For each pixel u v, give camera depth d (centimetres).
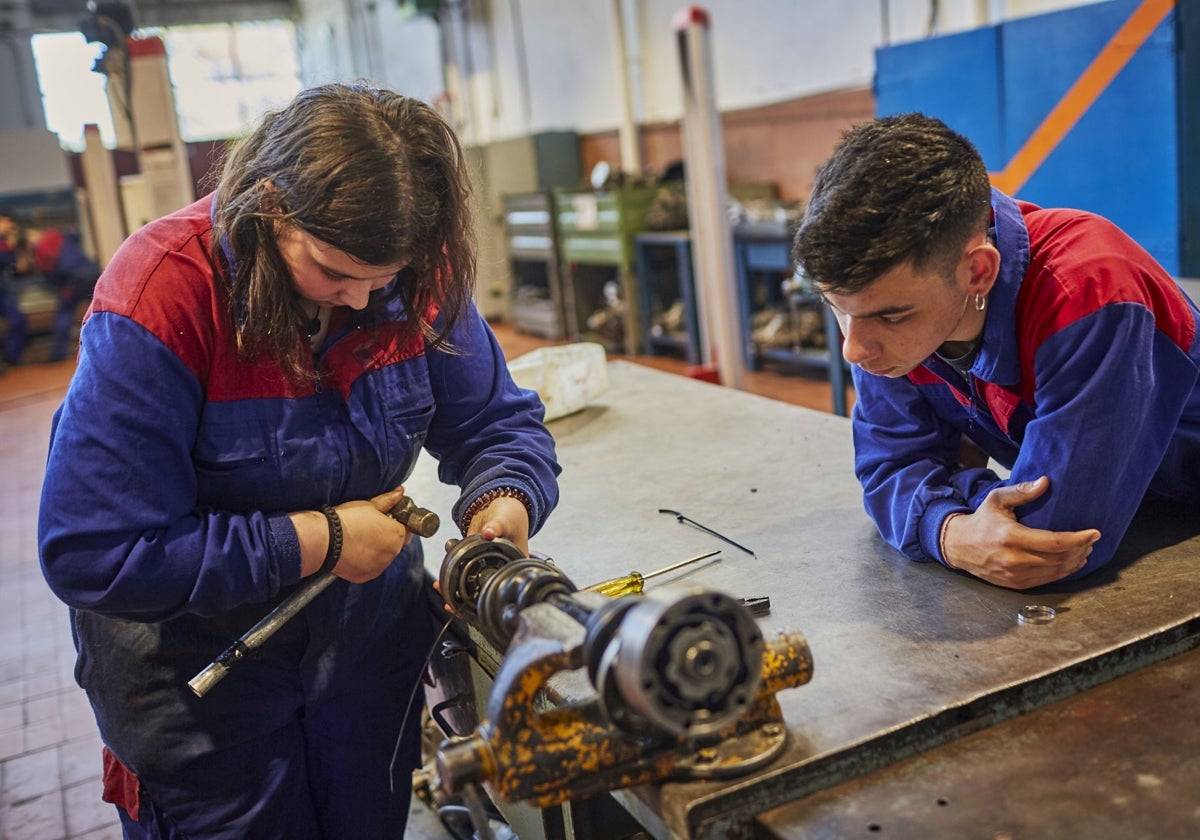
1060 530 113
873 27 489
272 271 104
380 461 121
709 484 172
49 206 796
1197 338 118
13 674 302
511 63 810
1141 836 77
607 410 229
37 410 638
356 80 111
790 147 559
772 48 556
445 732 146
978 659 102
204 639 122
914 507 127
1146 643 103
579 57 720
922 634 109
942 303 105
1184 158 282
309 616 127
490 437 134
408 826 204
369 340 120
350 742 138
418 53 950
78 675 128
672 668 77
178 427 107
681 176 590
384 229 97
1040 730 94
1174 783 83
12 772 253
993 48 323
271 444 114
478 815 85
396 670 141
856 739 89
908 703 94
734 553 140
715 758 87
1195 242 287
